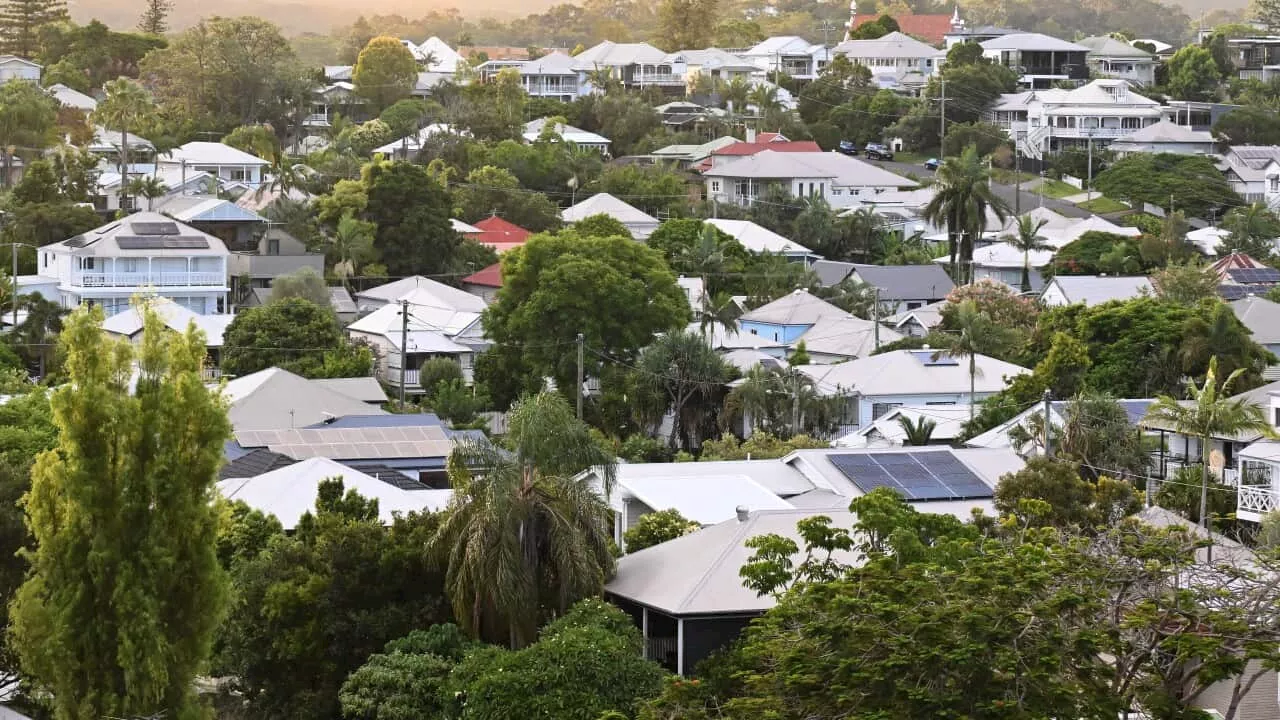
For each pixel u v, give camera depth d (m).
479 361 100.12
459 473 44.69
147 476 36.00
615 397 93.44
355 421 74.00
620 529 56.62
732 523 46.47
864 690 31.78
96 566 35.78
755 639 35.78
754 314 116.56
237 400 75.81
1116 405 71.31
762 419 88.75
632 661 39.66
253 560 46.59
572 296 98.00
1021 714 30.38
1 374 78.56
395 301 117.94
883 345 106.69
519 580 43.03
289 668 43.50
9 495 45.78
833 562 41.75
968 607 32.38
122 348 37.12
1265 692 41.41
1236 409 64.81
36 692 43.81
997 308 114.25
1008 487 54.75
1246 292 126.75
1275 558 34.84
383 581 43.94
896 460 60.59
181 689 36.38
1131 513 54.81
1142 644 32.44
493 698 38.81
